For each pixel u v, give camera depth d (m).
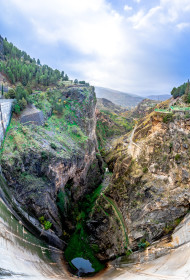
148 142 53.28
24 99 65.06
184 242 33.75
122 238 48.62
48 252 43.69
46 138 60.62
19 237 34.03
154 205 43.06
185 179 39.06
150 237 41.56
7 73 85.12
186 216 37.41
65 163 58.22
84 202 71.25
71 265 49.22
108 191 63.41
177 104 54.44
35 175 49.62
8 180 42.72
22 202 43.91
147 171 50.47
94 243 55.72
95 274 47.06
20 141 51.06
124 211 52.94
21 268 26.81
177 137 43.72
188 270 27.52
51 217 50.41
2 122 49.50
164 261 35.12
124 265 43.78
